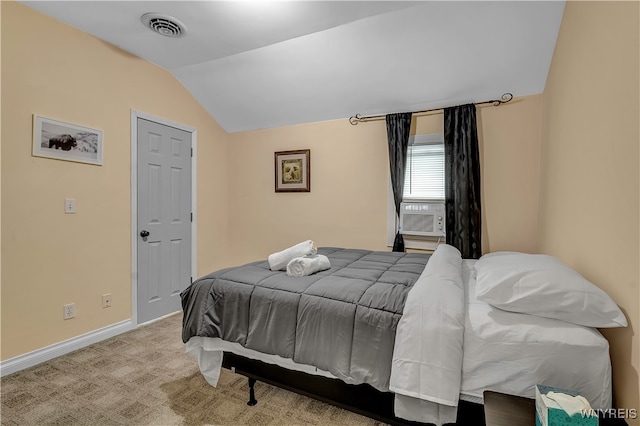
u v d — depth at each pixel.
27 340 2.07
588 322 1.09
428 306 1.25
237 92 3.30
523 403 1.04
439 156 2.95
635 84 0.95
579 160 1.49
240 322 1.64
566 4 1.83
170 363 2.13
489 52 2.33
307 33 2.42
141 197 2.86
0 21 1.94
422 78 2.67
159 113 3.03
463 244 2.69
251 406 1.67
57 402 1.69
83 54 2.39
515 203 2.63
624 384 1.02
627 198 1.00
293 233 3.63
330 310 1.43
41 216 2.15
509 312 1.22
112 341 2.49
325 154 3.43
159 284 3.04
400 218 3.01
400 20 2.22
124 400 1.71
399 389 1.19
